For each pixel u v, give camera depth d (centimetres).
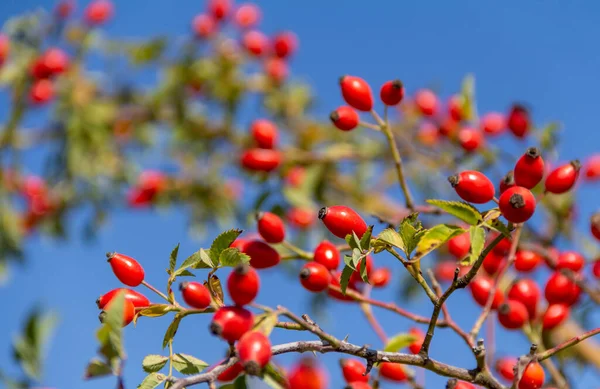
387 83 513
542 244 630
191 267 343
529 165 342
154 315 342
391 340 330
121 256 355
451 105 715
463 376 337
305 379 348
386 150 823
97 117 928
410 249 344
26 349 262
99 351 282
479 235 331
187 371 334
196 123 940
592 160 658
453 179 350
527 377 345
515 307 434
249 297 311
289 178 823
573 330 554
